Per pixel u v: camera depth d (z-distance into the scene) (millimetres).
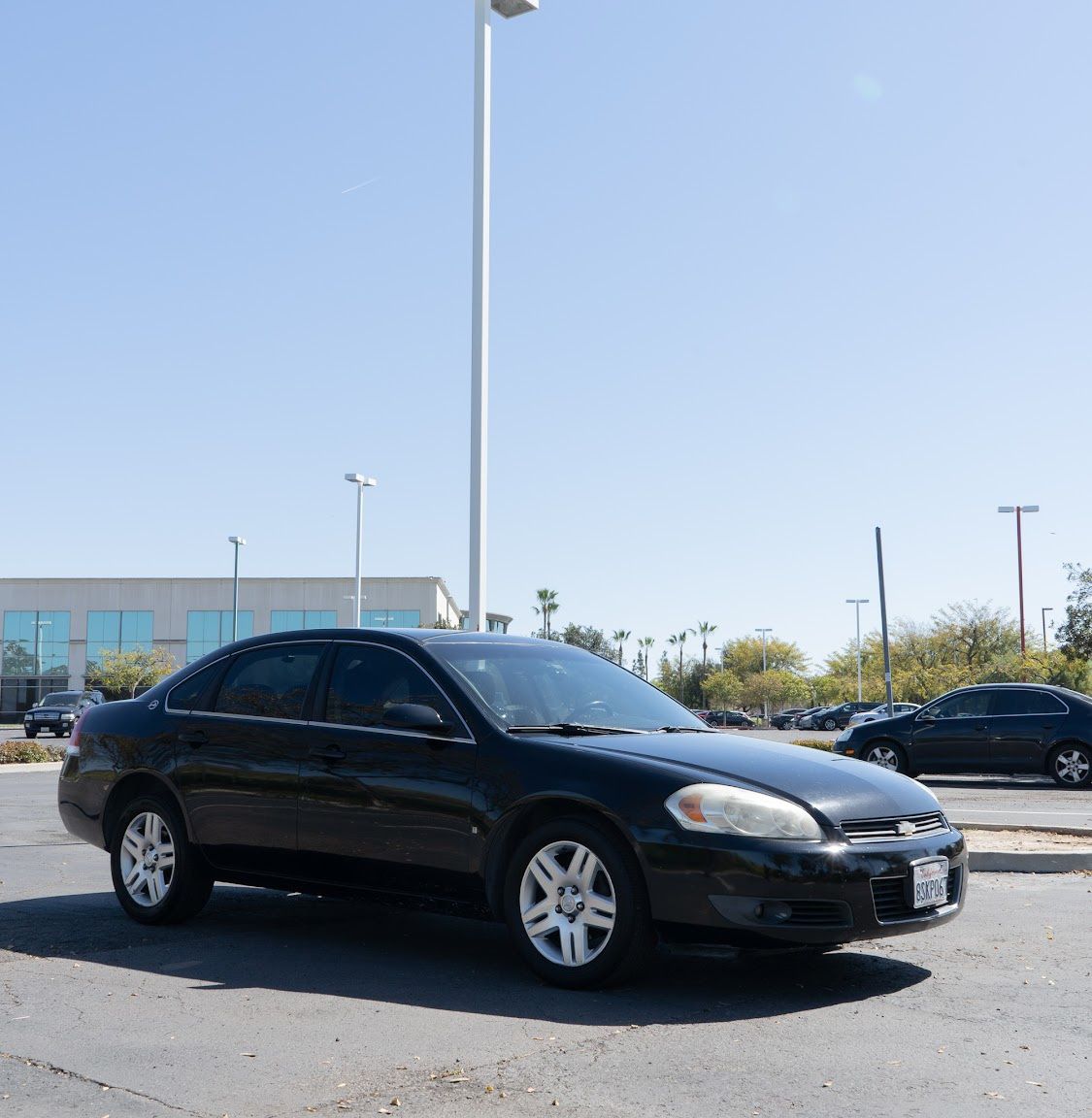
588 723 6285
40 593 76562
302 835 6336
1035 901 8008
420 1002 5215
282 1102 3938
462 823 5766
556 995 5340
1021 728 18109
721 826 5207
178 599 75875
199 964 5977
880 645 78688
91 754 7398
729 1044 4582
